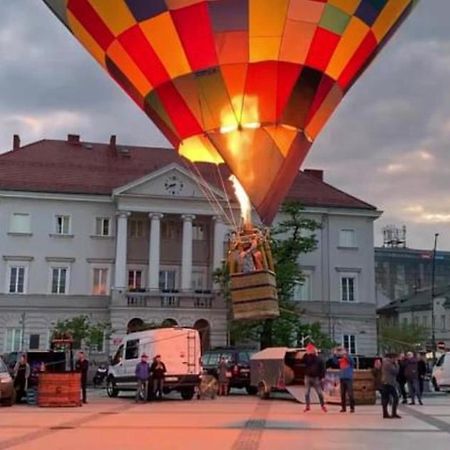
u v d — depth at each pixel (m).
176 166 54.56
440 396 30.80
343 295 58.38
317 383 22.30
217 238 54.81
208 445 13.62
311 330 47.81
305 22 14.94
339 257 58.66
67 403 24.17
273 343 46.69
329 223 59.12
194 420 18.84
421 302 89.50
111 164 59.81
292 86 15.13
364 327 57.91
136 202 54.22
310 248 50.12
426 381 35.06
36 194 54.34
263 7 14.71
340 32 15.37
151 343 28.84
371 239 59.62
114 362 31.08
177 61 15.16
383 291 101.69
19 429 16.59
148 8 14.93
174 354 28.77
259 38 14.88
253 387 32.25
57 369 30.23
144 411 22.12
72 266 54.38
